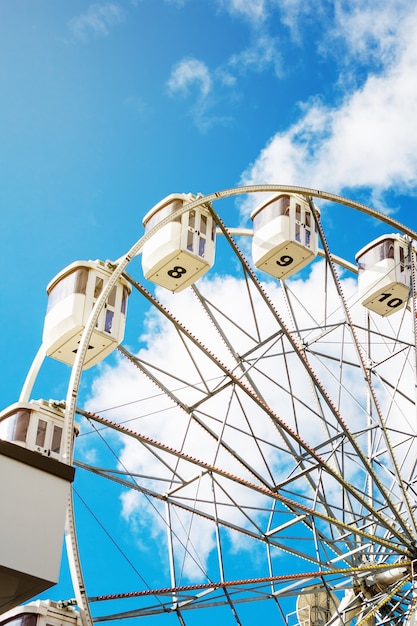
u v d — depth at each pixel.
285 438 32.81
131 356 30.86
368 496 31.84
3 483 13.34
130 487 28.95
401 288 36.66
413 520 31.53
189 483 29.69
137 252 28.53
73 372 25.52
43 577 13.01
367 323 37.41
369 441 34.12
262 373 30.84
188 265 31.78
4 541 12.98
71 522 23.34
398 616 32.72
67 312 30.12
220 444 30.88
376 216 33.97
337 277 33.28
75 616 25.59
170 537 29.00
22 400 29.42
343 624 31.62
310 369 30.56
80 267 30.92
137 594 25.91
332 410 30.47
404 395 33.59
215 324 31.47
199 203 30.45
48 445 27.31
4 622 25.27
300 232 33.72
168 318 29.48
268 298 30.72
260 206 34.47
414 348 33.38
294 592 30.09
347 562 33.31
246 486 29.56
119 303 31.06
